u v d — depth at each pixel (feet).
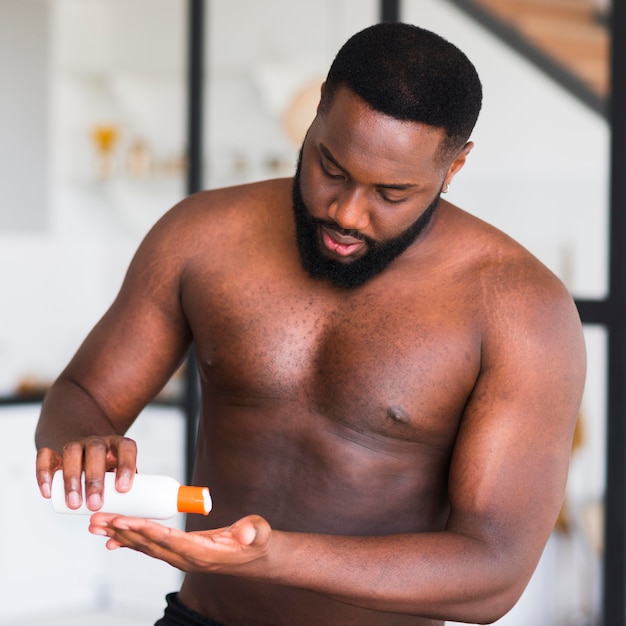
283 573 3.82
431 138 4.03
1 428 13.19
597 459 9.46
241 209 4.96
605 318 9.36
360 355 4.55
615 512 9.30
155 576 13.55
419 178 4.07
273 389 4.66
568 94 9.54
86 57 15.23
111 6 14.98
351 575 3.91
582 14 9.39
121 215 15.58
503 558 4.19
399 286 4.60
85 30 15.20
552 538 9.68
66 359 15.34
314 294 4.67
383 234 4.23
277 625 4.75
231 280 4.80
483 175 10.00
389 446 4.58
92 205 15.67
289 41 12.69
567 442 4.48
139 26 14.82
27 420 13.44
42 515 13.43
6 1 14.29
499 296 4.51
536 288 4.52
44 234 14.99
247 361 4.69
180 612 4.99
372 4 12.18
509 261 4.61
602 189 9.46
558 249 9.68
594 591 9.52
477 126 9.98
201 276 4.88
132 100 14.92
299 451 4.67
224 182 12.94
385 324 4.56
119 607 13.69
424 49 4.05
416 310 4.56
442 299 4.57
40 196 14.90
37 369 14.97
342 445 4.59
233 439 4.79
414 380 4.51
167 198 14.98
